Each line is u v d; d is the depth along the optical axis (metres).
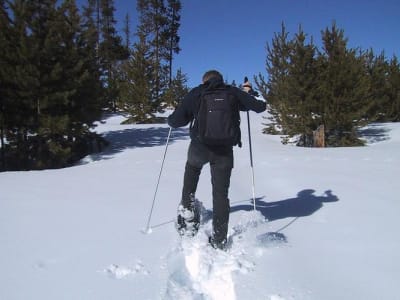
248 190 5.91
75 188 5.96
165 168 8.30
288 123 16.52
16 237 3.50
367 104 16.30
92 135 15.18
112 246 3.29
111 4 40.66
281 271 2.80
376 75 21.45
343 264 2.95
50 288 2.52
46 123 12.61
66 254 3.10
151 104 25.36
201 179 6.77
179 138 17.42
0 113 12.58
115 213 4.36
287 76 16.78
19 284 2.58
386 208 4.59
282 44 19.27
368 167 8.05
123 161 10.56
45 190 5.79
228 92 3.45
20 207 4.63
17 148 13.42
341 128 16.48
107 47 36.19
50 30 12.89
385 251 3.21
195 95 3.47
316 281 2.65
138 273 2.76
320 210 4.56
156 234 3.63
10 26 12.81
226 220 3.28
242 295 2.47
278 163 8.91
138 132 19.72
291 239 3.52
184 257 3.12
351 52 16.72
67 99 12.88
